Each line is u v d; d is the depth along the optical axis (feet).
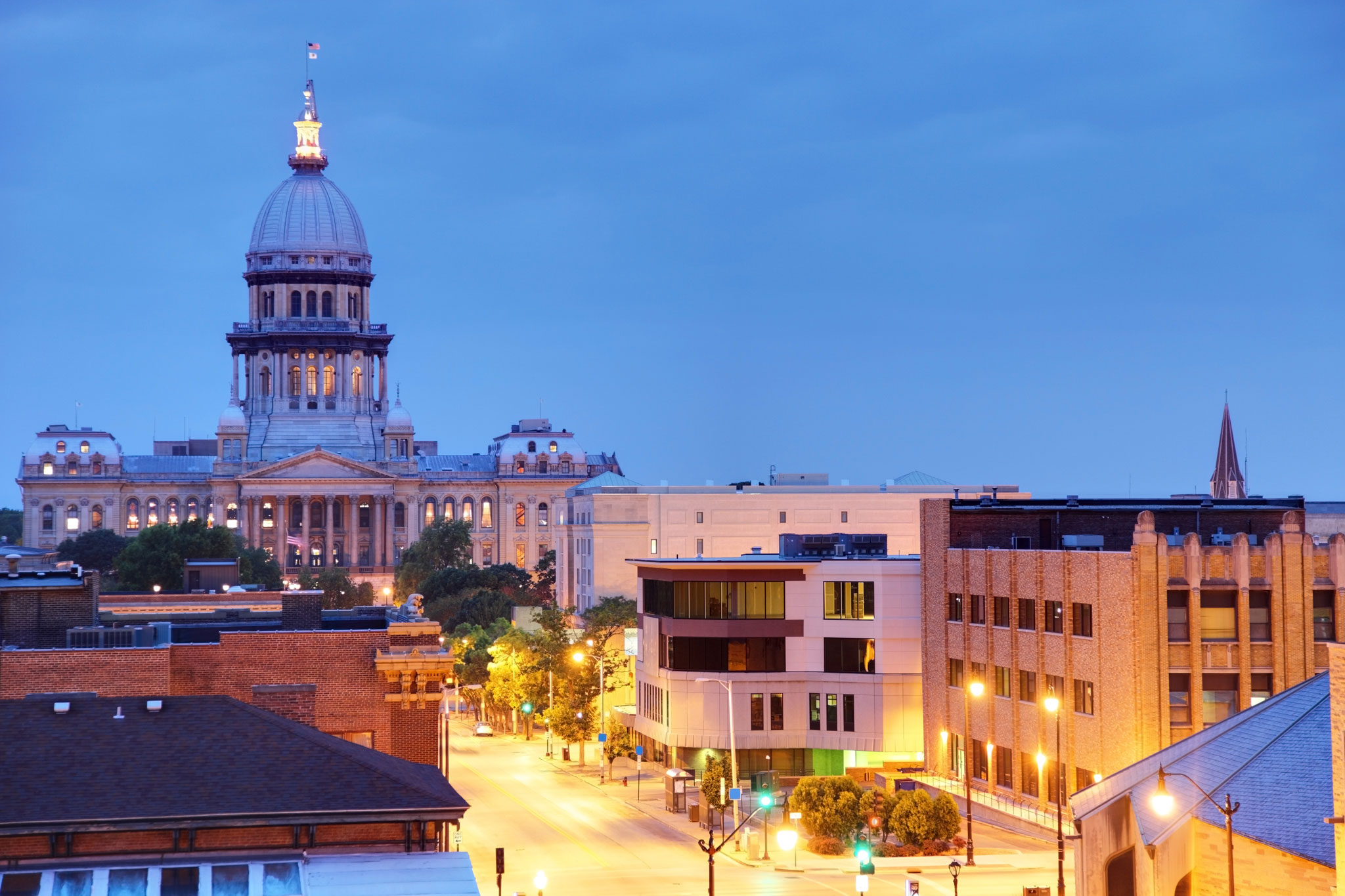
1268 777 255.70
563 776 564.30
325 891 198.59
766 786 454.81
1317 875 234.17
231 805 205.57
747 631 530.27
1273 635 400.26
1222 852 249.96
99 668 277.23
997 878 363.15
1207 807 254.27
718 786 451.12
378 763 222.28
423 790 213.46
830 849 405.18
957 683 487.20
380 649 291.58
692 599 534.78
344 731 290.35
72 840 201.67
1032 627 444.55
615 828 449.89
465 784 544.21
